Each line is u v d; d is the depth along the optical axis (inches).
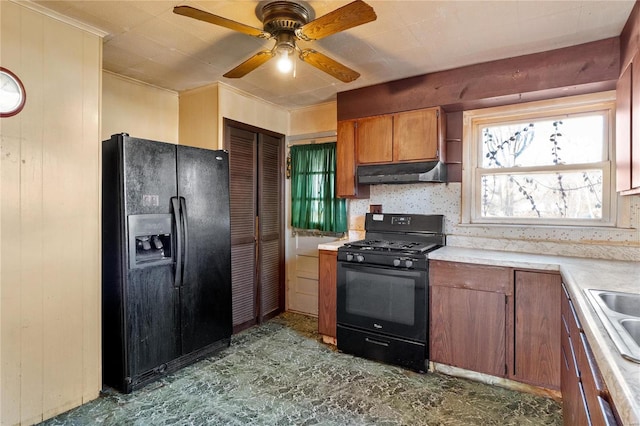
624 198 95.0
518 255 99.7
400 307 103.7
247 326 137.8
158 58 102.3
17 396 72.8
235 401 85.6
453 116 119.5
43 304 76.6
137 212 90.3
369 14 60.2
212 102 124.3
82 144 83.1
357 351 111.3
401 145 117.1
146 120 124.1
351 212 143.3
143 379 91.7
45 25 76.5
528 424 76.5
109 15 78.8
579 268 79.4
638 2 69.3
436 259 99.4
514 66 99.0
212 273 110.2
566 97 102.0
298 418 78.9
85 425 75.6
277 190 154.2
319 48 94.0
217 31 86.4
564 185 105.8
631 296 55.7
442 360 99.2
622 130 78.2
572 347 60.0
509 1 71.7
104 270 93.0
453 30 84.0
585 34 85.3
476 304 94.2
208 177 109.0
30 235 74.5
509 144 113.8
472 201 118.3
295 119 155.7
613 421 32.1
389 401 85.9
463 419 78.5
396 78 116.6
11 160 71.6
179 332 100.4
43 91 76.3
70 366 81.1
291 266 159.2
